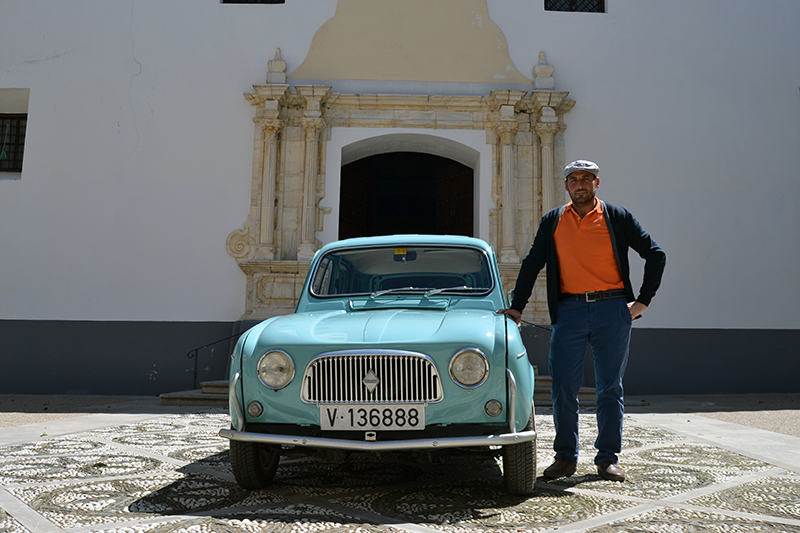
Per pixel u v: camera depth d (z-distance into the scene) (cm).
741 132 1055
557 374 336
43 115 1034
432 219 1373
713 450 429
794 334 1007
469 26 1075
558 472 329
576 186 333
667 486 309
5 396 934
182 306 995
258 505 270
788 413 704
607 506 268
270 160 1016
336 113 1048
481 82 1066
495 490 299
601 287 331
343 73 1061
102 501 276
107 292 995
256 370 279
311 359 272
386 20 1073
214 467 359
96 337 987
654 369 989
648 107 1057
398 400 264
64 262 1000
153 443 455
